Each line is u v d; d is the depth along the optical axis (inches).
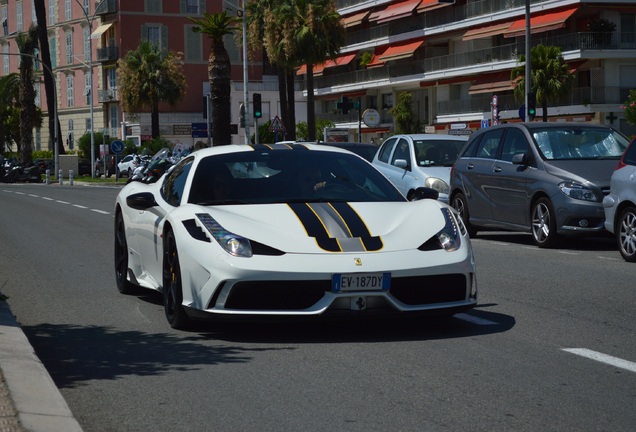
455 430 203.9
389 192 343.9
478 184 654.5
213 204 329.1
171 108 3422.7
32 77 3159.5
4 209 1131.9
